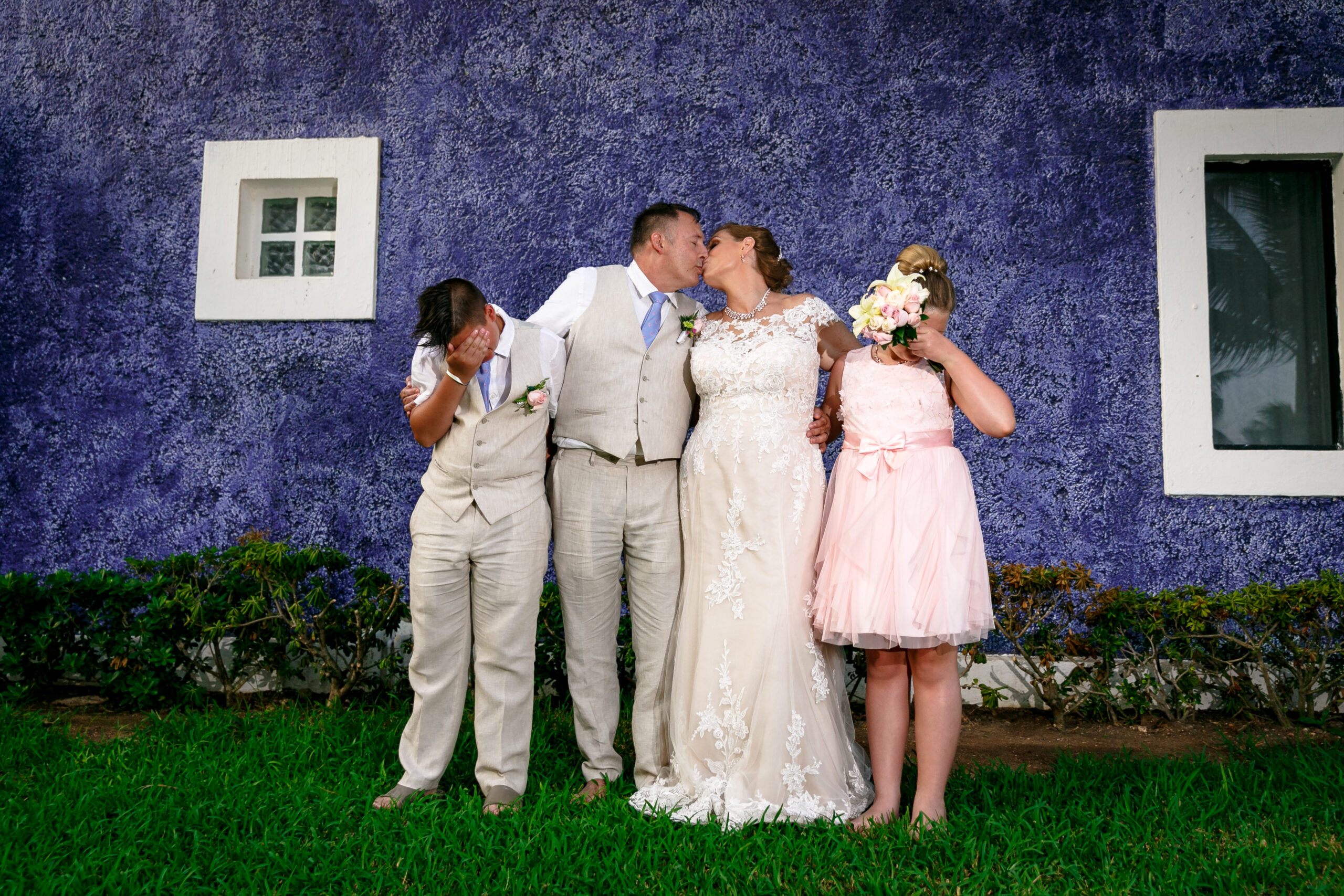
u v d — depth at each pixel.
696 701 2.89
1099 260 4.47
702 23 4.63
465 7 4.72
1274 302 4.56
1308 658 3.91
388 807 2.72
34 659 4.20
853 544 2.77
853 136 4.56
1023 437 4.44
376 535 4.57
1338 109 4.41
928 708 2.73
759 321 3.07
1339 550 4.30
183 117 4.79
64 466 4.71
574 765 3.27
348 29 4.76
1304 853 2.42
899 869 2.36
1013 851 2.45
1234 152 4.43
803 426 3.04
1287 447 4.50
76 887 2.21
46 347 4.76
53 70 4.81
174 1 4.80
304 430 4.64
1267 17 4.50
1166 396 4.37
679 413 3.09
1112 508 4.39
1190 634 3.97
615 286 3.06
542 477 2.95
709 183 4.59
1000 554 4.40
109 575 4.31
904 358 2.89
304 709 4.12
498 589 2.83
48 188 4.80
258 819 2.60
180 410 4.70
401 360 4.63
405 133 4.71
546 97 4.67
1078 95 4.52
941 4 4.57
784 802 2.77
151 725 3.67
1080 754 3.56
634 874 2.31
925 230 4.53
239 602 4.20
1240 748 3.57
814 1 4.61
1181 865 2.39
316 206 4.83
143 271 4.76
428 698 2.87
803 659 2.88
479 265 4.65
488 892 2.24
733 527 2.93
